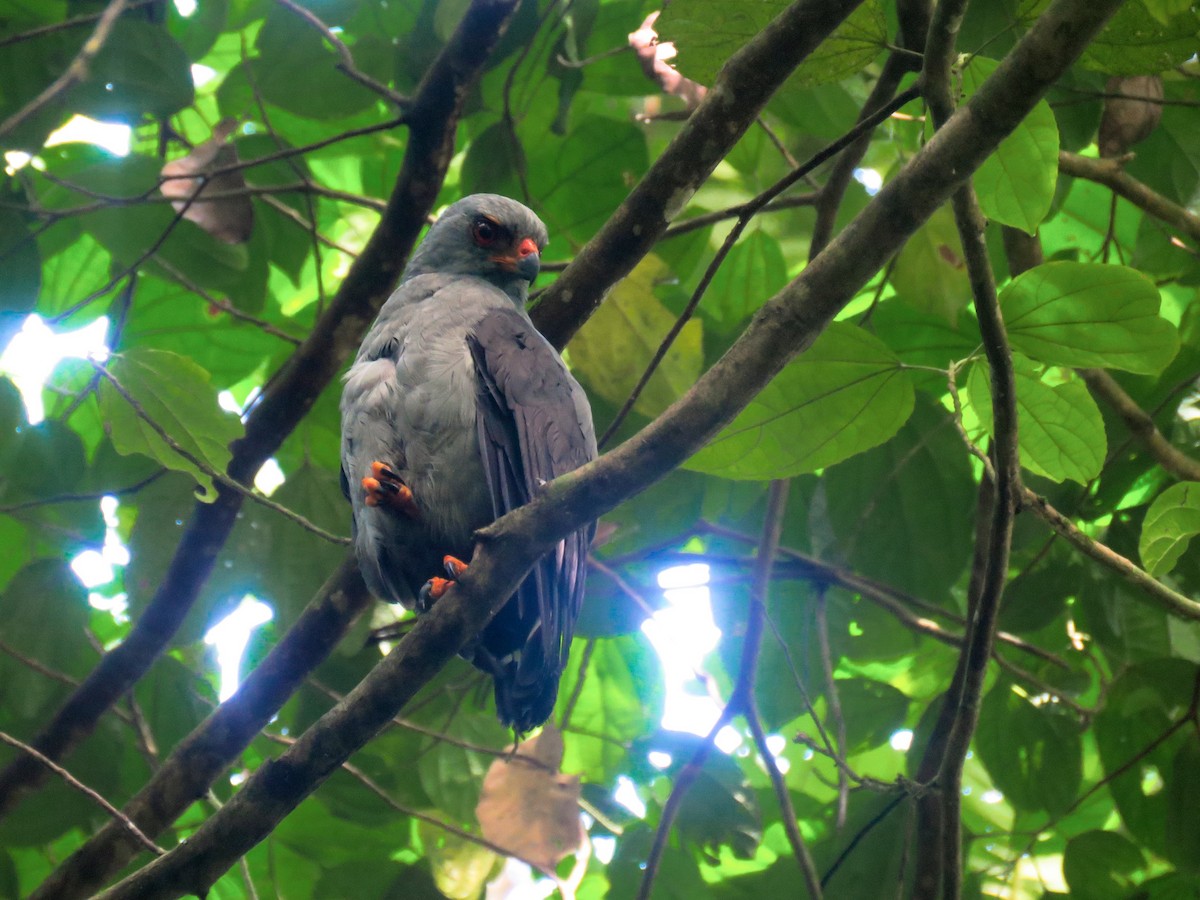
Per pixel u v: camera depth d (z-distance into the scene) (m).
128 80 9.26
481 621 6.07
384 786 10.69
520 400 7.63
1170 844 9.79
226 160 9.48
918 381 10.88
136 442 7.65
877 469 10.30
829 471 10.32
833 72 7.07
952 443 10.26
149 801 8.71
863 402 7.23
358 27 10.90
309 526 7.20
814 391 7.20
